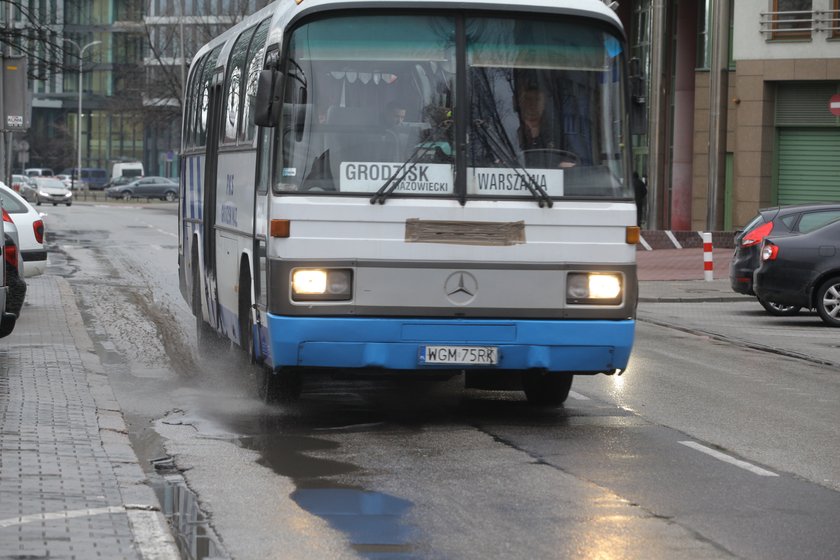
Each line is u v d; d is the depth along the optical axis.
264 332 21.25
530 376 23.25
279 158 20.27
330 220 20.12
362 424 21.20
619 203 20.78
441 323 20.25
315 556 12.95
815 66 77.06
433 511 14.95
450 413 22.44
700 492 16.12
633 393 25.30
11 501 14.44
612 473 17.28
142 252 71.06
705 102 85.50
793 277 40.69
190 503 15.38
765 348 34.25
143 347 31.69
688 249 77.19
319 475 17.03
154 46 153.62
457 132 20.45
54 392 22.55
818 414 22.95
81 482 15.57
